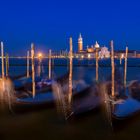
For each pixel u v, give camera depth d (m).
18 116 16.92
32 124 15.62
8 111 17.16
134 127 14.13
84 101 16.30
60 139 13.84
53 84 19.73
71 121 15.76
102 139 13.80
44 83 21.58
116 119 14.04
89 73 35.75
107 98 15.61
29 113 16.91
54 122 15.76
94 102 15.73
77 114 15.77
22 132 14.52
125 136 14.00
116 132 14.12
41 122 15.88
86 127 15.04
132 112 14.23
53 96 17.75
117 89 19.08
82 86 20.36
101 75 32.47
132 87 19.62
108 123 14.54
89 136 14.12
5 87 20.30
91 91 17.69
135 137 13.82
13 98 17.88
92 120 15.39
